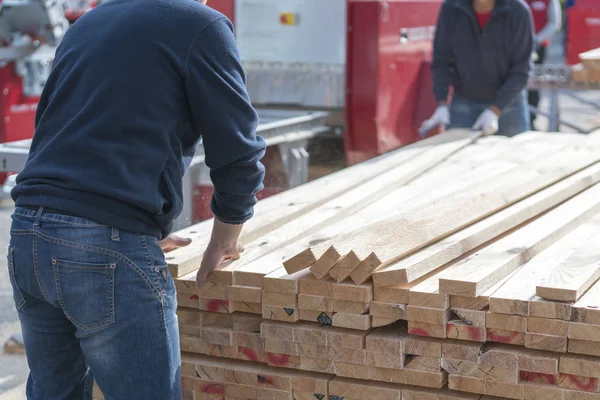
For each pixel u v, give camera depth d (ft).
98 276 12.34
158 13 12.86
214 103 12.87
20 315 13.85
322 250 14.37
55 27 44.47
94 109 12.60
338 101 38.55
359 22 37.47
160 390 12.96
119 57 12.66
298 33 38.83
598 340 12.86
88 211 12.30
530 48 34.60
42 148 12.96
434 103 44.96
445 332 13.87
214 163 13.30
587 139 30.30
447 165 26.07
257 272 15.02
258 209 20.40
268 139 32.53
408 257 14.83
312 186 22.99
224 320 15.78
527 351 13.61
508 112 36.99
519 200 19.89
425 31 43.27
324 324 14.87
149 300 12.71
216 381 15.87
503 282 14.51
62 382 14.26
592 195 21.67
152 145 12.69
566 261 14.96
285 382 15.30
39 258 12.41
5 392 23.24
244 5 39.47
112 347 12.68
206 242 17.39
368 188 22.52
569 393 13.47
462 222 16.99
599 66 36.58
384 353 14.28
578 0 64.39
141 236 12.68
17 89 45.47
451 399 14.26
